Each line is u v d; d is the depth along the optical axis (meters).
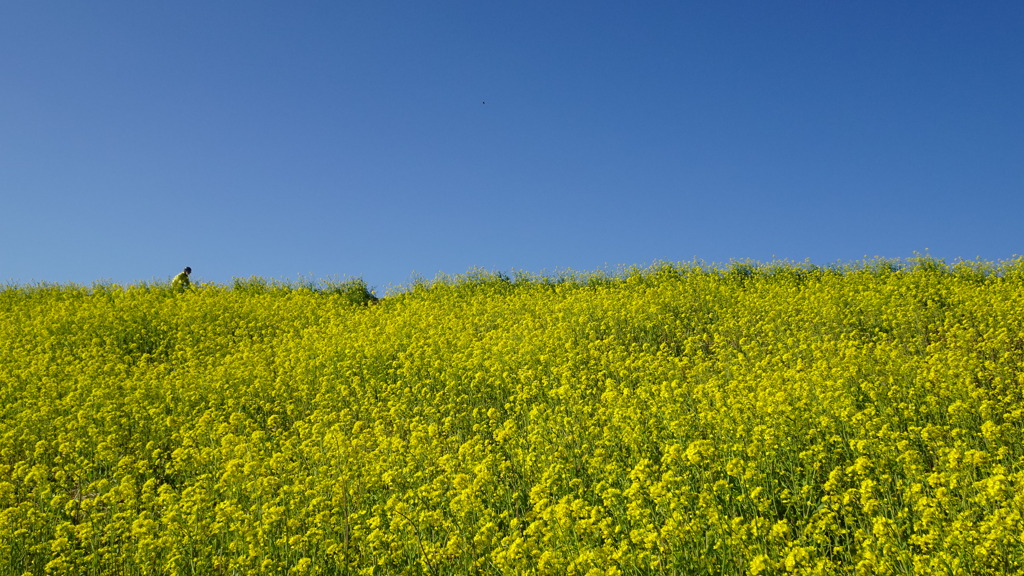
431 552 5.97
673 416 8.77
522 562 5.54
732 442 7.85
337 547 6.12
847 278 18.33
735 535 5.50
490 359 12.78
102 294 22.56
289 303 20.41
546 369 12.23
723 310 15.46
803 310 14.75
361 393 11.90
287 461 8.72
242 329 17.16
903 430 8.31
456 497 6.45
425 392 11.55
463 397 11.34
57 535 6.50
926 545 5.28
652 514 6.37
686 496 6.11
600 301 16.94
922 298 15.11
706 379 10.88
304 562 5.79
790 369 10.50
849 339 13.04
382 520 6.92
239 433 10.52
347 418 10.76
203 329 17.22
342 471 7.91
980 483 5.77
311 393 12.24
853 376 9.82
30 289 23.83
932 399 8.56
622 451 8.36
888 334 13.40
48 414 10.84
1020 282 16.81
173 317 18.14
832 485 6.45
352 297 23.20
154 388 12.31
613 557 5.47
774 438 7.41
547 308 17.20
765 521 5.73
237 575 6.14
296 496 7.14
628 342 14.21
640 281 20.61
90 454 9.77
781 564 5.22
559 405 10.19
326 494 7.25
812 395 9.08
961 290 15.16
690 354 12.91
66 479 9.04
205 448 9.10
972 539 5.13
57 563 6.01
